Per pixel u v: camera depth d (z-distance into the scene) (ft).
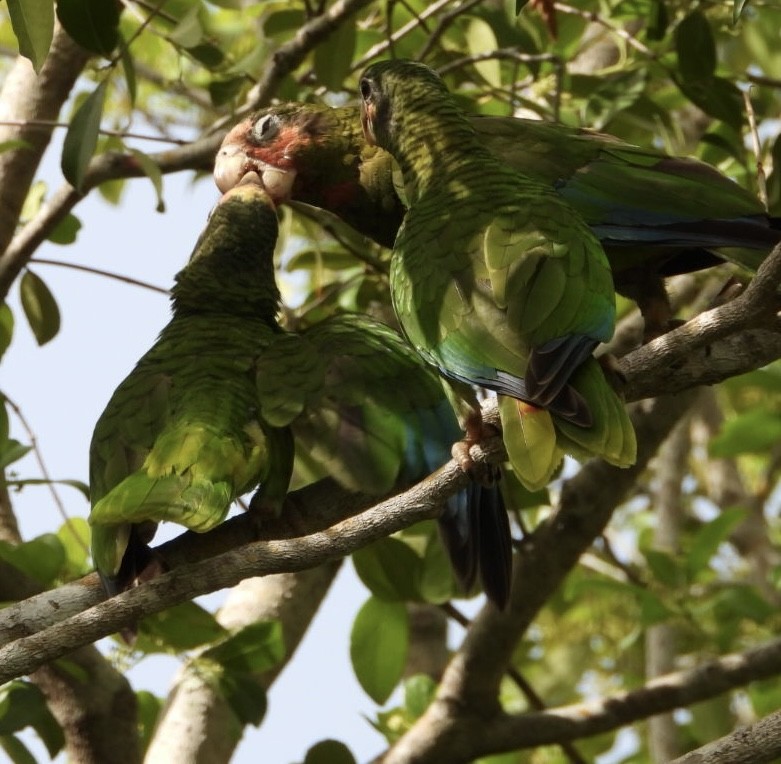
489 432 25.17
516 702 48.93
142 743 36.45
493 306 24.62
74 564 34.01
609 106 36.40
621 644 41.88
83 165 29.30
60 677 32.96
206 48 36.47
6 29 48.26
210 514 25.21
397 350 28.86
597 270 24.95
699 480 53.36
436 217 26.43
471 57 35.65
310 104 35.27
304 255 40.01
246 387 28.04
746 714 45.93
